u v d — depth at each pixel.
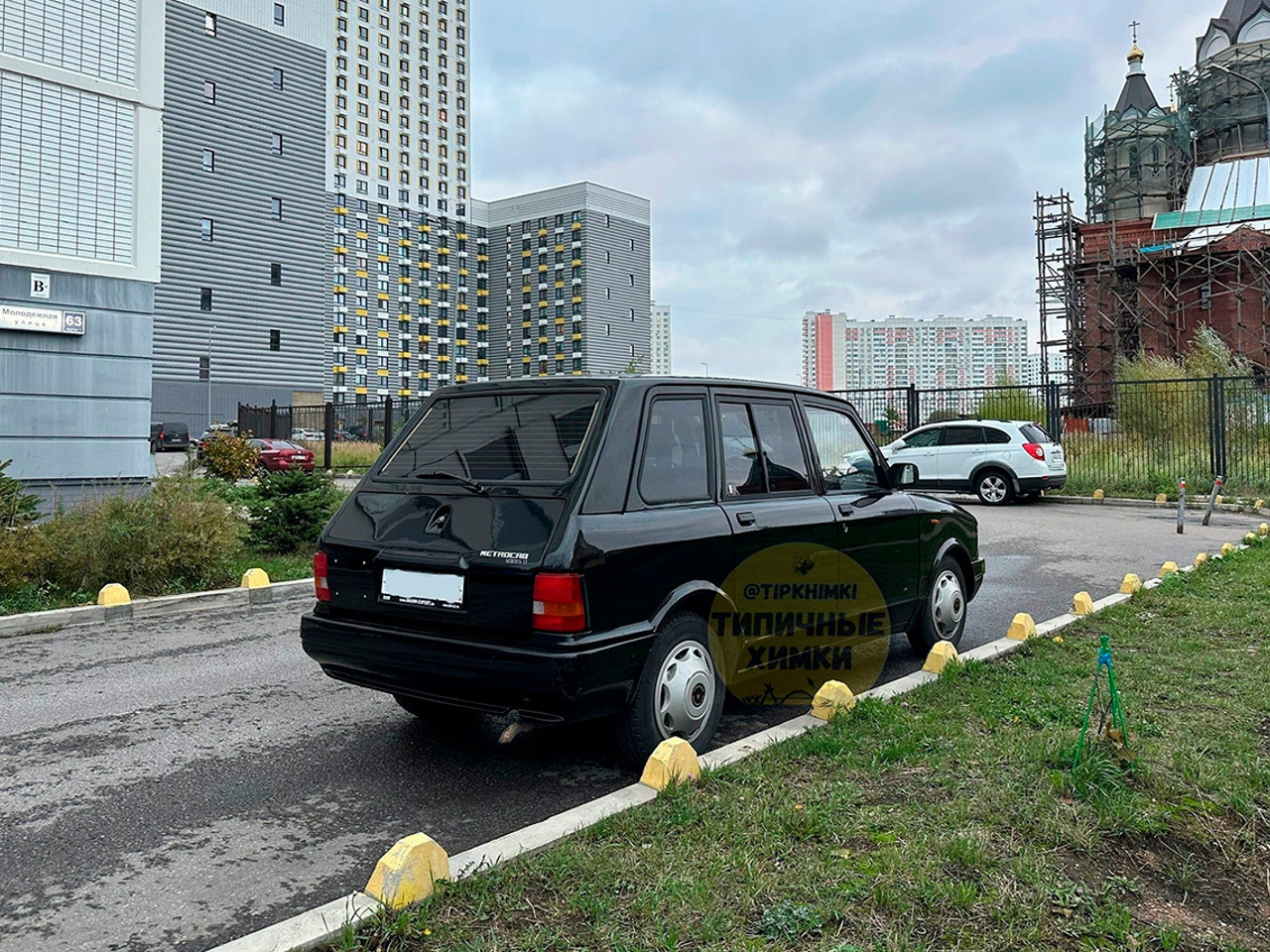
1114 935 2.65
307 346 65.88
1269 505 17.59
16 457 10.56
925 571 5.94
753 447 4.82
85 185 11.13
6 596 7.81
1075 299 46.28
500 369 128.75
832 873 2.97
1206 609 7.21
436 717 4.98
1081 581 9.56
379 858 3.33
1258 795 3.63
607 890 2.88
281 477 11.06
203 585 8.71
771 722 4.89
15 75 10.56
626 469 4.01
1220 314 43.59
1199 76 50.44
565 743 4.61
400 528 4.12
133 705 5.28
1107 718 4.39
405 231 116.75
